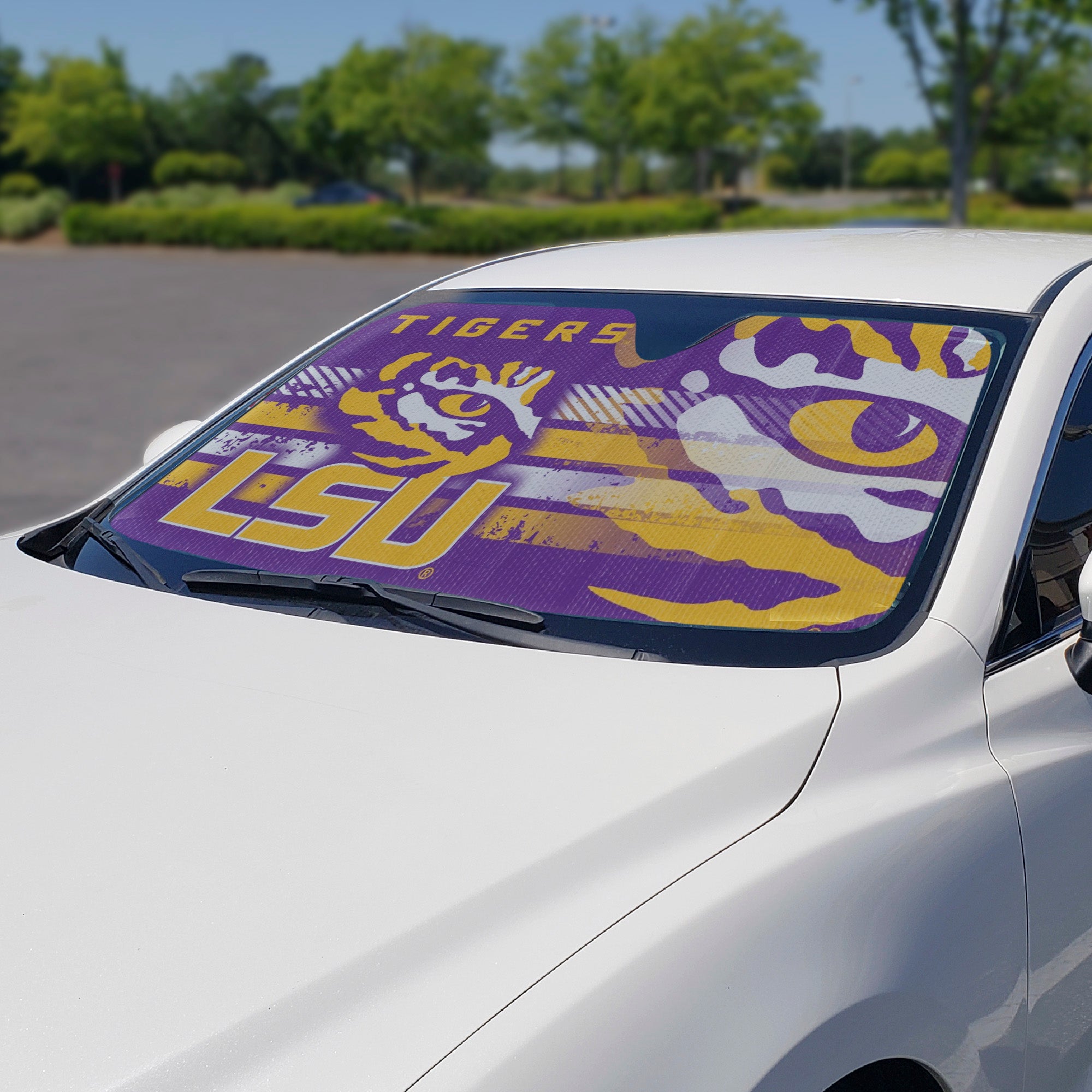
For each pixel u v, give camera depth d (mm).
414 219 44594
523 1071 1311
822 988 1507
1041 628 2037
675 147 60625
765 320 2453
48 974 1378
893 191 90875
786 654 1873
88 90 77875
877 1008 1558
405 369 2688
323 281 29766
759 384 2314
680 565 2053
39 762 1723
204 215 44000
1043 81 40875
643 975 1414
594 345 2547
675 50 59469
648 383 2406
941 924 1665
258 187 94250
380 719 1770
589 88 67000
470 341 2699
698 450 2238
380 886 1475
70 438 11203
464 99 61344
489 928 1438
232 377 15086
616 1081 1340
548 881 1491
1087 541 2209
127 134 79000
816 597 1949
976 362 2213
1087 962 1954
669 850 1561
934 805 1735
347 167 78688
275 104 94375
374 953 1393
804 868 1580
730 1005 1437
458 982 1385
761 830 1612
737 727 1721
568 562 2113
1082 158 65250
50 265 35531
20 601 2238
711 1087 1384
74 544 2520
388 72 63250
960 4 29438
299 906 1451
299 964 1381
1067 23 29625
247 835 1557
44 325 20234
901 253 2660
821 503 2082
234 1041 1309
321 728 1755
